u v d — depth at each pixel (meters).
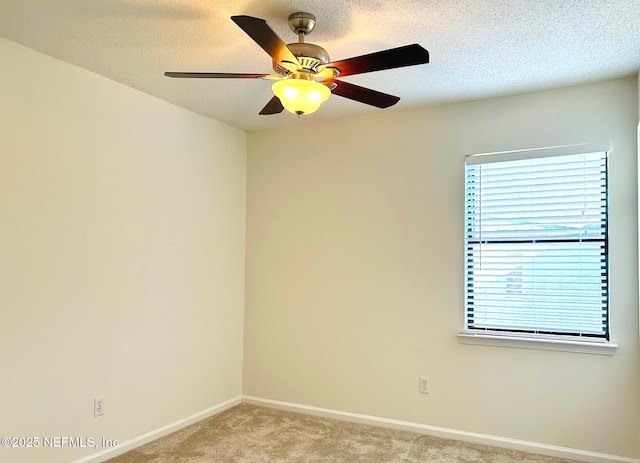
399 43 2.42
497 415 3.16
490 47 2.46
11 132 2.44
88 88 2.84
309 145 3.92
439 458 2.95
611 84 2.94
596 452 2.89
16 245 2.46
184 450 3.05
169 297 3.39
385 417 3.52
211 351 3.77
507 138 3.21
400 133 3.57
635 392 2.82
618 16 2.13
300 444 3.16
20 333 2.47
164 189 3.36
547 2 2.02
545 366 3.04
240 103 3.42
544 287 3.10
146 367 3.20
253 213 4.13
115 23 2.23
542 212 3.12
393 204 3.57
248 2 2.03
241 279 4.11
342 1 2.02
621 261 2.87
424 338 3.41
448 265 3.36
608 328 2.90
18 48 2.48
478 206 3.32
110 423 2.94
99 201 2.90
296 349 3.88
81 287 2.78
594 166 2.98
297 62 1.97
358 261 3.67
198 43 2.44
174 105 3.45
